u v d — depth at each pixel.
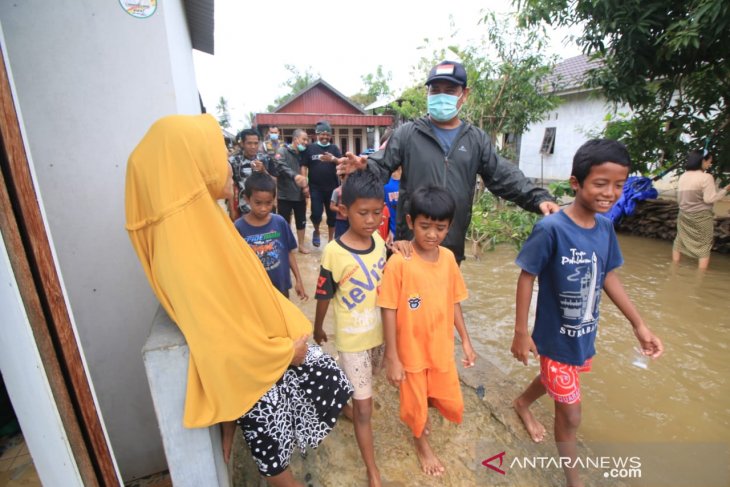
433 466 2.01
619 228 7.36
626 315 2.04
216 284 1.36
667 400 2.73
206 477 1.49
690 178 5.04
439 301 1.87
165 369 1.35
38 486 1.88
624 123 7.13
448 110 2.47
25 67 1.55
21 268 1.02
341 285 1.91
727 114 6.00
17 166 1.02
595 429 2.46
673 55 5.59
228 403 1.39
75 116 1.65
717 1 4.40
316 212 6.00
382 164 2.68
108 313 1.86
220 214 1.42
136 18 1.66
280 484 1.61
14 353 1.08
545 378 2.03
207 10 4.48
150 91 1.73
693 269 5.21
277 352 1.47
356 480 1.98
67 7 1.56
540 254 1.91
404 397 1.93
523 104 7.57
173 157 1.32
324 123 5.71
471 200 2.67
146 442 2.05
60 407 1.12
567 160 13.07
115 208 1.78
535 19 6.07
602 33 5.47
